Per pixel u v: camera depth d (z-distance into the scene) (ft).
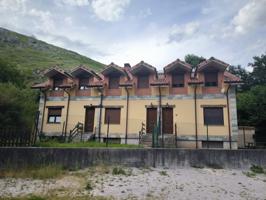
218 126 59.11
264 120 75.36
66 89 71.00
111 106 67.05
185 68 63.57
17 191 29.19
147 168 40.11
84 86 71.87
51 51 313.53
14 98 57.36
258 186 32.55
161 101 64.18
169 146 54.60
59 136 67.41
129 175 36.52
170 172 38.24
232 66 126.21
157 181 33.83
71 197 26.76
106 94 68.59
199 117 60.80
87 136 63.93
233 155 40.86
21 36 325.83
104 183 32.71
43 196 27.04
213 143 59.06
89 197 26.91
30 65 207.00
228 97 60.03
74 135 65.05
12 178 35.22
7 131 42.57
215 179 35.09
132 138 63.62
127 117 65.31
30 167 40.14
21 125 54.95
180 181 33.99
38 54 273.75
